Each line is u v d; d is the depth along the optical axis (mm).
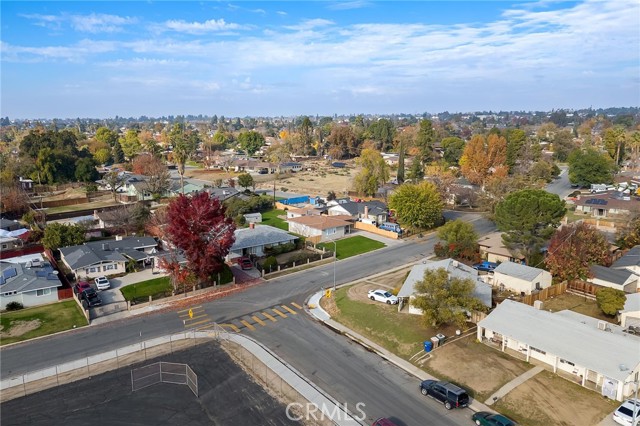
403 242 83125
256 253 74188
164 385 37906
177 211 57219
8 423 33031
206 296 57750
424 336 45500
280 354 43406
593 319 45219
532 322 42750
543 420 33062
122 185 128875
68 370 40281
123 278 63469
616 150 169500
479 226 93562
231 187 130250
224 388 37531
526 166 144125
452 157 179375
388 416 34031
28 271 58281
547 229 64125
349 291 58344
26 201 104875
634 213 80375
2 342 45344
